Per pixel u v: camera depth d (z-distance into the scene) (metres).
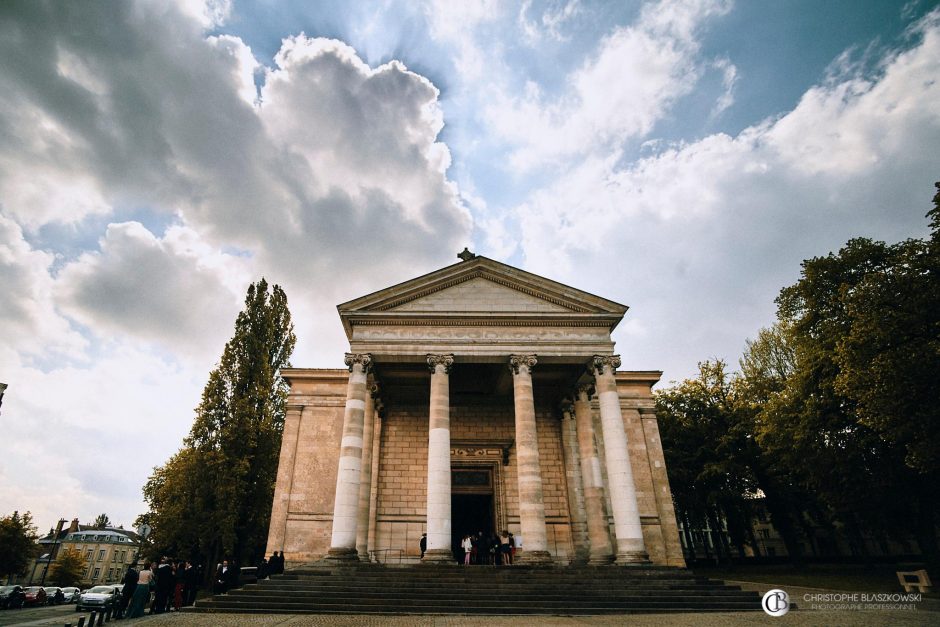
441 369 30.80
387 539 34.97
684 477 47.72
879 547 70.44
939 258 25.94
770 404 38.16
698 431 48.19
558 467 37.41
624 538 27.62
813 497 45.66
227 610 20.92
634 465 38.72
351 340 31.70
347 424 29.47
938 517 37.41
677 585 23.61
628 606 21.61
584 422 34.75
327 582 23.39
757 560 54.09
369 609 20.78
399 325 32.12
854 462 33.09
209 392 43.22
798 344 35.88
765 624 16.62
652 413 40.22
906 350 26.02
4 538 64.38
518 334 32.16
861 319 27.72
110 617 19.09
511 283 34.03
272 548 35.12
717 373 50.06
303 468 37.47
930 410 25.42
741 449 45.19
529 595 22.22
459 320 32.19
